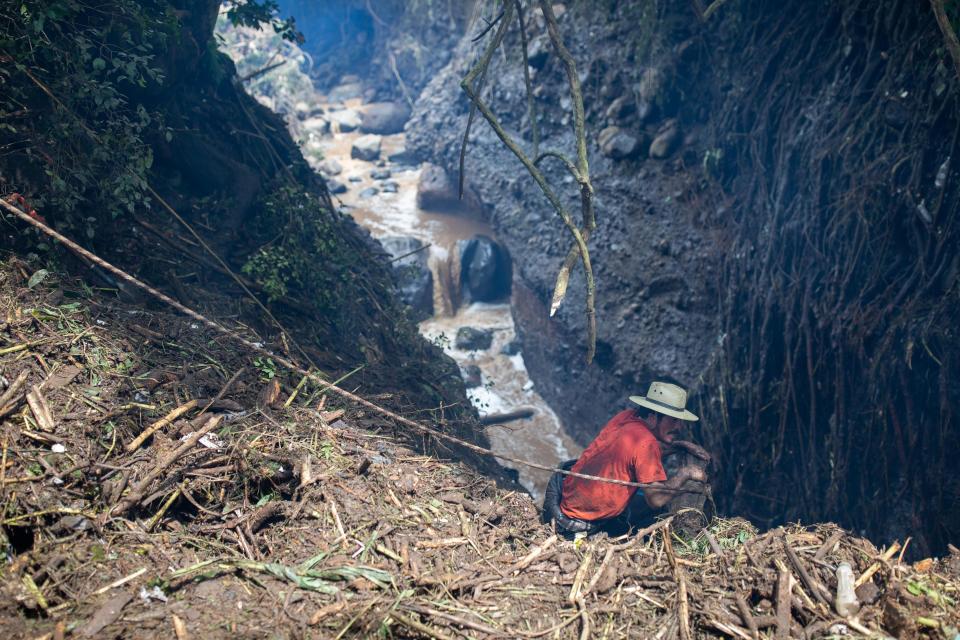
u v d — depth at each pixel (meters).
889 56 7.09
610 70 10.45
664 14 9.75
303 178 7.41
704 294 8.50
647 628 3.05
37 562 2.96
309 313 5.83
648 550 3.56
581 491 4.45
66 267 4.58
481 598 3.15
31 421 3.47
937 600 3.09
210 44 6.44
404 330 6.97
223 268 5.57
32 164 4.66
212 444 3.74
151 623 2.80
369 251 7.84
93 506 3.25
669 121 9.67
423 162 15.01
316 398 4.47
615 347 8.95
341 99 18.02
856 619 3.01
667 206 9.18
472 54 13.67
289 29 6.76
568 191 10.36
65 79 4.81
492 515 3.74
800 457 7.23
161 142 5.74
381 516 3.53
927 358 6.21
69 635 2.70
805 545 3.48
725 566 3.38
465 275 12.59
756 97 8.51
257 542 3.32
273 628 2.84
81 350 3.96
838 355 6.82
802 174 7.57
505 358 11.52
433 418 5.20
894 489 6.37
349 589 3.07
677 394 4.47
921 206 6.52
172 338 4.47
